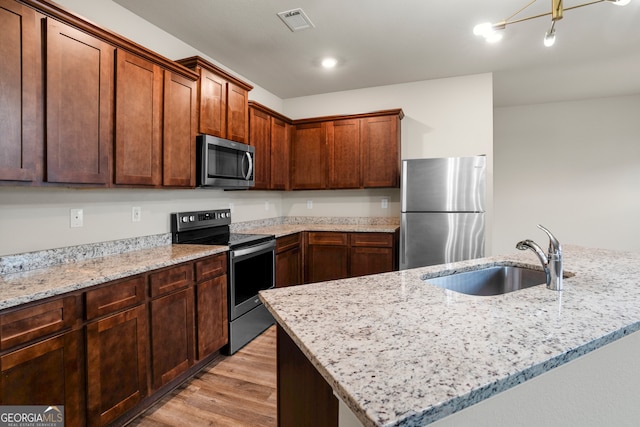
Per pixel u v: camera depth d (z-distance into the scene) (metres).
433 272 1.54
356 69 3.47
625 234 4.48
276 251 3.19
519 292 1.19
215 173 2.60
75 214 1.99
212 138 2.55
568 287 1.25
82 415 1.48
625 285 1.27
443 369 0.67
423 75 3.65
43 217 1.83
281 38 2.78
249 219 3.78
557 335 0.83
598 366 0.93
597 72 3.62
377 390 0.60
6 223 1.68
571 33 2.73
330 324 0.92
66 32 1.64
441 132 3.77
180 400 1.97
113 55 1.88
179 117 2.33
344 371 0.67
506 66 3.43
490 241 3.60
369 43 2.88
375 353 0.74
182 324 2.06
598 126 4.59
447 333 0.85
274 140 3.70
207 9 2.35
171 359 1.98
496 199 5.07
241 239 2.81
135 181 2.01
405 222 3.22
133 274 1.73
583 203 4.67
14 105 1.45
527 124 4.92
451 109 3.73
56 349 1.38
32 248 1.78
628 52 3.12
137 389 1.75
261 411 1.87
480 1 2.27
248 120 3.26
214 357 2.49
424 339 0.81
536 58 3.23
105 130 1.84
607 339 0.83
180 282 2.05
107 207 2.19
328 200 4.29
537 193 4.88
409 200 3.21
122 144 1.93
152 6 2.30
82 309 1.49
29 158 1.50
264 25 2.56
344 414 0.81
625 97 4.46
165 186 2.23
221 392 2.05
